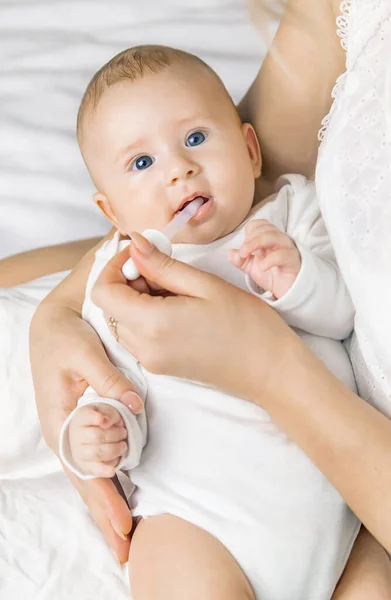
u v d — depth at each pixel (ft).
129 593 3.20
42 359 3.49
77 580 3.25
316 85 3.80
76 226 4.86
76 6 6.39
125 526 3.17
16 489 3.65
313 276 3.17
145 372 3.38
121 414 3.10
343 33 3.39
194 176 3.47
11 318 3.91
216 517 3.08
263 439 3.16
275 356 2.94
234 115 3.73
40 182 5.05
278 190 3.87
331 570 3.06
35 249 4.53
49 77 5.72
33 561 3.32
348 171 3.06
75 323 3.54
